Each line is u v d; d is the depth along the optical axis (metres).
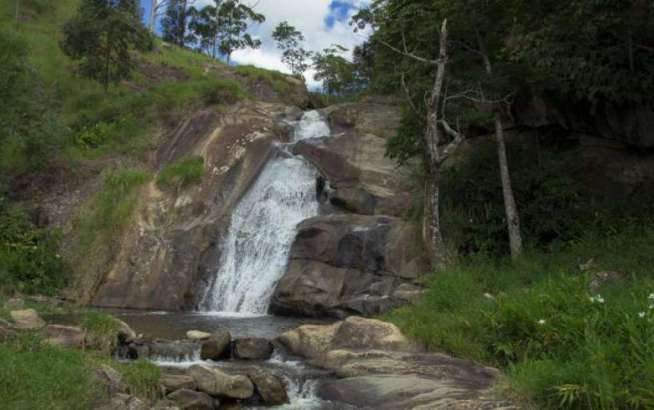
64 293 19.67
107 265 20.42
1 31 23.98
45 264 19.89
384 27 19.41
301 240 19.42
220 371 9.91
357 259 18.19
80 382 7.93
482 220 17.78
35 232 21.14
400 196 21.06
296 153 24.20
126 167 25.58
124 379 8.99
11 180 24.89
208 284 20.03
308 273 18.36
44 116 23.94
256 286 19.81
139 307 19.31
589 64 14.95
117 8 32.62
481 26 17.95
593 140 18.03
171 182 23.00
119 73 32.91
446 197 18.77
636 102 16.02
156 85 36.00
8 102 22.95
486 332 10.56
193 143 26.17
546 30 15.44
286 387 10.17
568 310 9.35
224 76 40.66
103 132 28.20
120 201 22.36
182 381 9.43
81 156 26.36
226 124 26.47
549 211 16.77
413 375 9.63
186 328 14.95
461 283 13.53
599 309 8.98
